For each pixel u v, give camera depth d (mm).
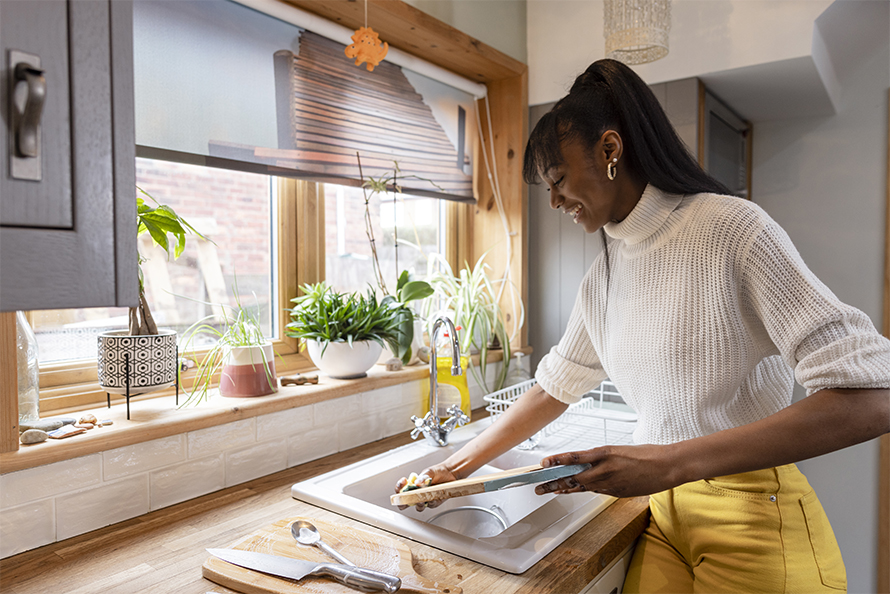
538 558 905
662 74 1888
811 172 2420
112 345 1142
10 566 897
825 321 799
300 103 1572
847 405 767
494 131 2250
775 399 1006
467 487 920
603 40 2020
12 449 932
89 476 1025
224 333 1466
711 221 938
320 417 1454
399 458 1382
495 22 2031
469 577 855
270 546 923
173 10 1289
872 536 2268
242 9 1429
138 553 939
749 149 2539
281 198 1661
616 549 1024
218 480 1229
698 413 985
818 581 982
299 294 1718
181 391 1398
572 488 861
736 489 1010
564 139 969
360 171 1743
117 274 513
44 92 448
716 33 1784
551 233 2219
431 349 1459
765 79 1862
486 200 2293
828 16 1688
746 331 938
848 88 2324
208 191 1505
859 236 2330
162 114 1274
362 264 1928
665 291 990
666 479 818
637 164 991
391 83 1849
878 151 2277
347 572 806
